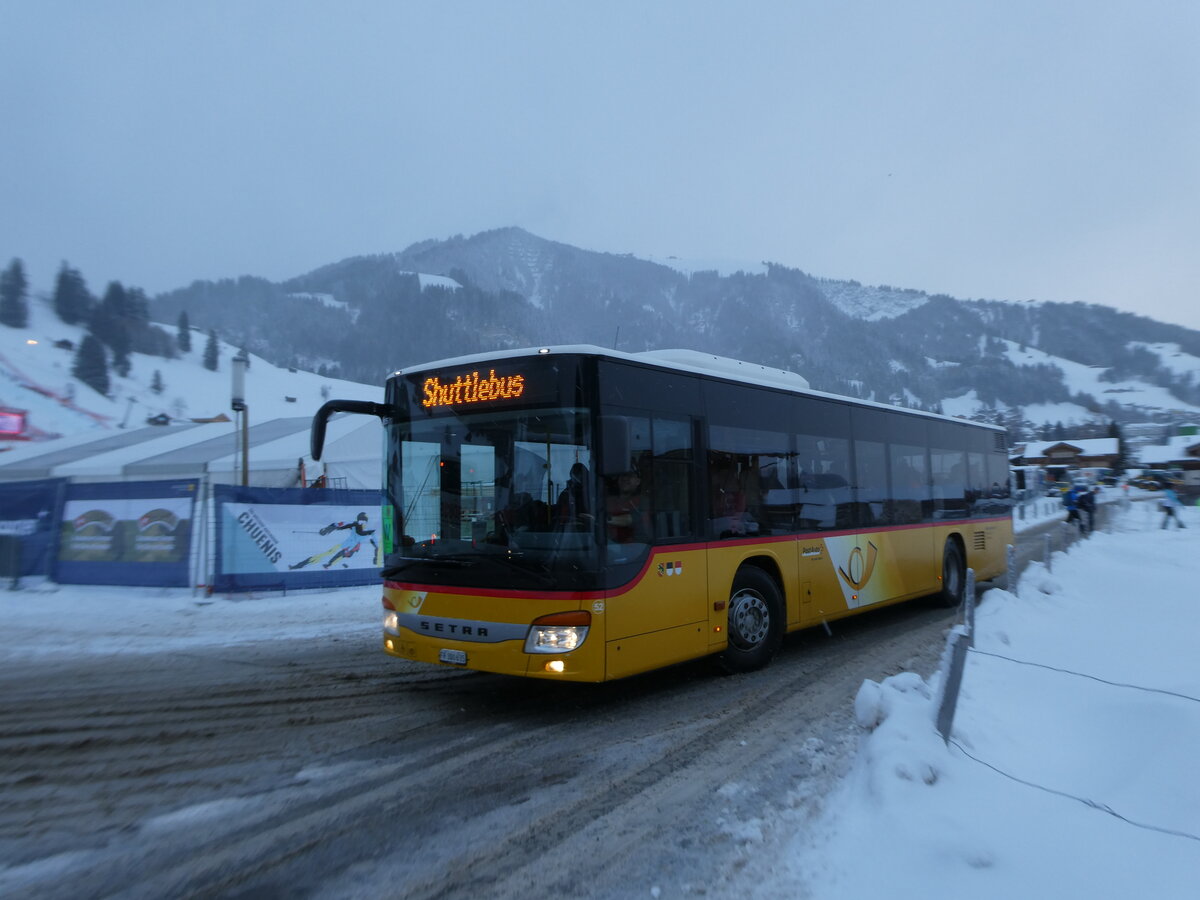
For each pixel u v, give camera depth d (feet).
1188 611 36.14
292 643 32.27
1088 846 12.26
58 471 95.14
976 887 11.06
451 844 13.34
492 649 19.89
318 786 16.07
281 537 45.19
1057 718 19.80
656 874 12.18
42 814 14.47
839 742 18.85
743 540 25.35
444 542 21.59
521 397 20.85
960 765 15.34
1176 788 14.97
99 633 34.12
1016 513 127.54
